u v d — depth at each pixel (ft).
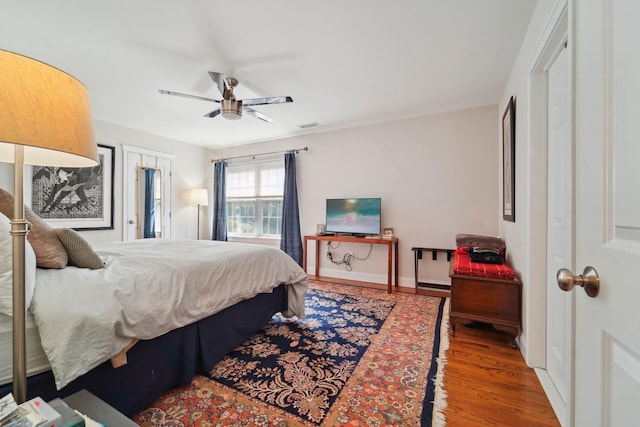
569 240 2.78
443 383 5.44
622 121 1.84
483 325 8.14
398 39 6.85
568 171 4.60
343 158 14.12
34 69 2.50
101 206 13.06
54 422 2.30
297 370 5.89
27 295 3.54
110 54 7.44
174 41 6.89
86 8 5.71
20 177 2.76
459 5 5.71
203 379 5.60
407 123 12.59
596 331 2.08
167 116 12.39
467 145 11.47
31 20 6.07
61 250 4.91
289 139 15.78
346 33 6.63
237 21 6.17
